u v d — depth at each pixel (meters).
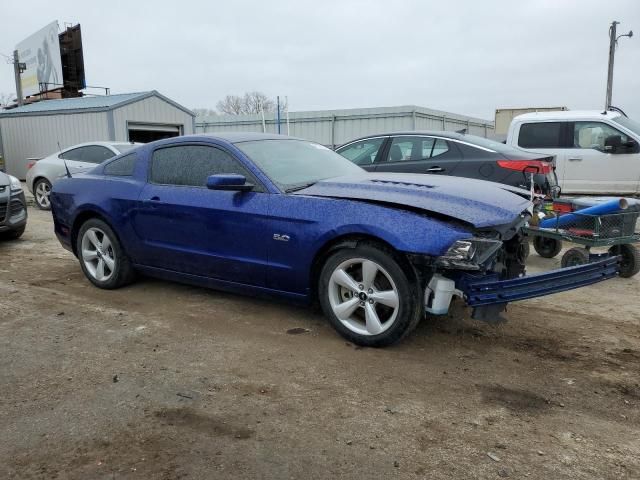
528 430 2.86
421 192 3.88
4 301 5.13
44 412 3.06
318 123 22.00
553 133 9.88
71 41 32.19
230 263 4.42
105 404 3.15
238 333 4.25
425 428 2.88
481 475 2.48
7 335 4.25
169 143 5.03
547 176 7.02
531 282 3.64
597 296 5.29
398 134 8.04
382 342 3.81
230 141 4.64
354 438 2.79
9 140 20.47
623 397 3.21
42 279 5.97
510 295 3.59
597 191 9.60
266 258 4.20
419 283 3.65
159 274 5.10
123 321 4.56
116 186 5.27
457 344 3.99
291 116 22.56
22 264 6.74
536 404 3.13
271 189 4.23
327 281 3.98
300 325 4.40
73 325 4.47
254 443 2.75
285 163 4.61
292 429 2.87
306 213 3.97
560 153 9.77
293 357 3.78
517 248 4.29
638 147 9.17
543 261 6.93
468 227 3.55
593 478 2.46
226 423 2.94
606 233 5.73
